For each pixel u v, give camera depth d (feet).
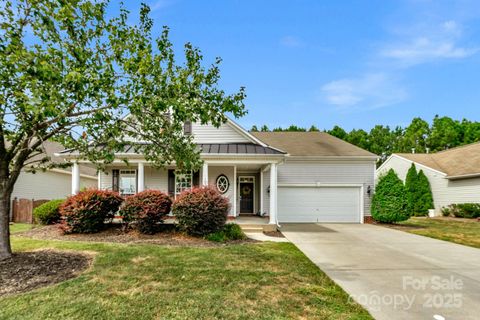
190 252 23.99
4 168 18.81
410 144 149.18
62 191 67.00
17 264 18.60
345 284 17.38
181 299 14.14
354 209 53.31
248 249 26.07
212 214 31.65
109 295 14.42
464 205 59.47
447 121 148.15
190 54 17.07
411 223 51.31
